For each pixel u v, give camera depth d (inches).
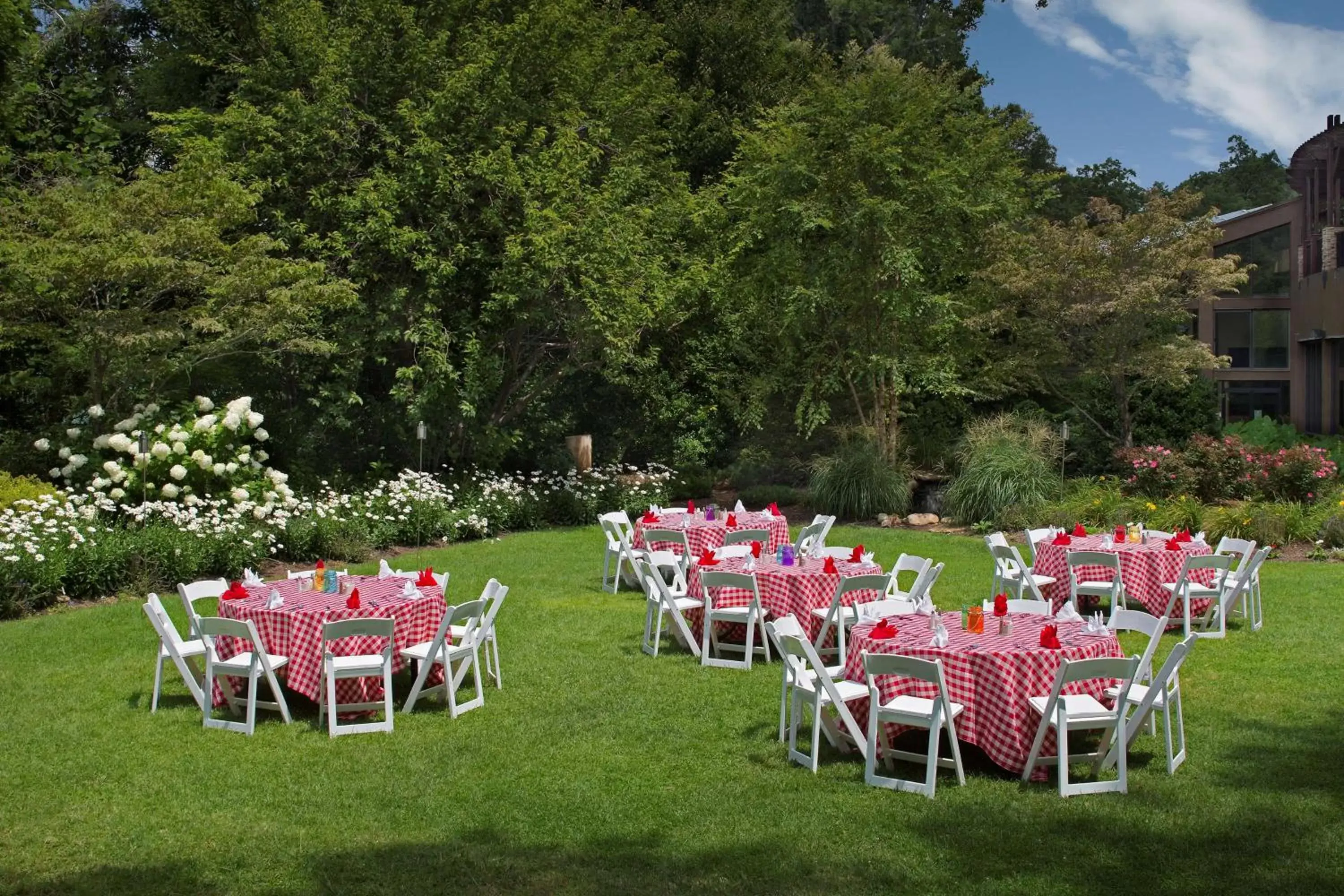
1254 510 556.7
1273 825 207.5
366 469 748.0
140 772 247.3
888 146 713.0
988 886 184.2
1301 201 897.5
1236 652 348.2
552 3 733.9
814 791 231.1
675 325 806.5
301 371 714.2
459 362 693.9
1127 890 182.2
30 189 674.2
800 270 743.1
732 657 360.2
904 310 702.5
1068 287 679.7
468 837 209.2
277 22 687.7
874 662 232.8
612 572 526.0
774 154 745.6
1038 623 273.9
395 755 257.8
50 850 204.5
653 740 267.9
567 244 658.2
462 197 665.0
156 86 798.5
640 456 941.2
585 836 208.4
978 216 727.7
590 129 736.3
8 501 479.5
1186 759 246.8
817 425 764.6
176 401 637.9
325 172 676.7
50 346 601.3
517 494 702.5
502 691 314.2
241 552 490.6
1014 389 784.9
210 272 549.3
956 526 664.4
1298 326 885.8
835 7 1302.9
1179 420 772.0
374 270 692.1
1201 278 661.9
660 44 885.2
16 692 314.5
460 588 482.6
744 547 403.9
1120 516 578.2
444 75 689.6
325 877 192.2
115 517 526.9
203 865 197.6
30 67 700.7
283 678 310.3
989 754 237.1
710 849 201.6
